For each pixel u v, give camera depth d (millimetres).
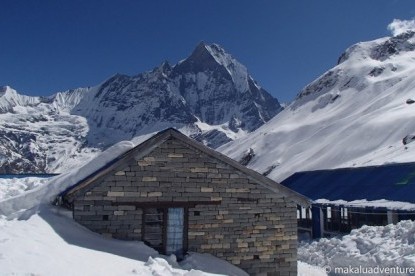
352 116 144250
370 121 113312
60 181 17062
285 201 17469
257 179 17094
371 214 31203
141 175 15625
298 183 43750
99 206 15070
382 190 32031
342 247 20547
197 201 16234
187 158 16266
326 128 140750
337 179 39250
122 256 13320
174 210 16016
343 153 102000
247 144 179750
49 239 12516
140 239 15359
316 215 33969
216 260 16047
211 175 16531
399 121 102812
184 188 16125
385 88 191750
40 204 15906
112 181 15273
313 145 130125
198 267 15023
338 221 34750
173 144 16125
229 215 16625
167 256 15211
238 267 16516
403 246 17266
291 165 116125
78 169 17547
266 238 17031
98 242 14023
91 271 10805
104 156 18141
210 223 16375
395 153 69688
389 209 28516
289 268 17188
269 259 16984
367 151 95938
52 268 10148
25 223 13641
